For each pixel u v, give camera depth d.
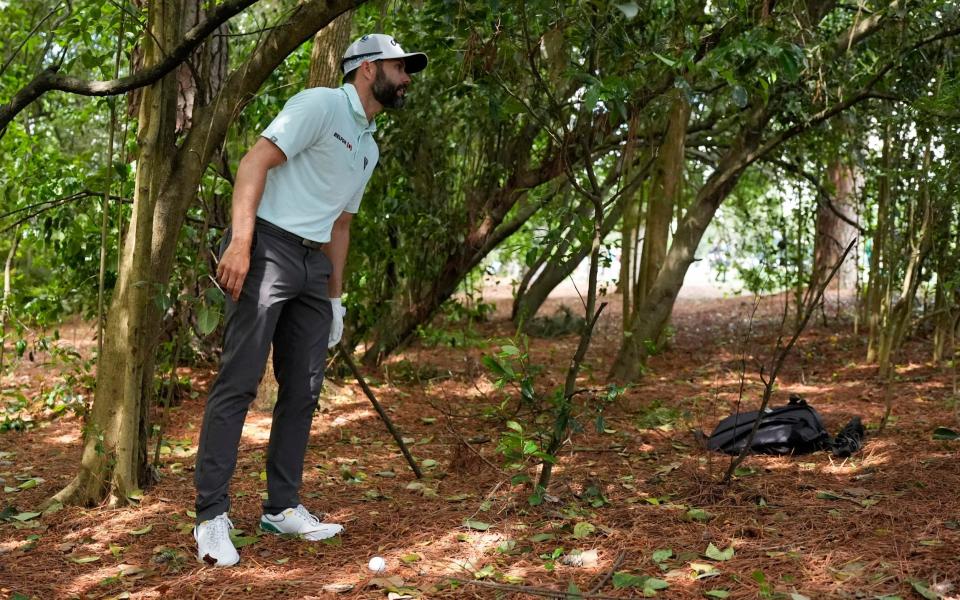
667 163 7.01
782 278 9.50
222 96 3.62
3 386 6.39
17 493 3.82
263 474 4.11
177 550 3.05
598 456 4.42
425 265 6.75
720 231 11.69
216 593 2.68
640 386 6.45
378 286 6.76
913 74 5.65
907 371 6.59
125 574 2.83
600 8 3.46
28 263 7.35
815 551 2.90
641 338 6.55
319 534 3.17
